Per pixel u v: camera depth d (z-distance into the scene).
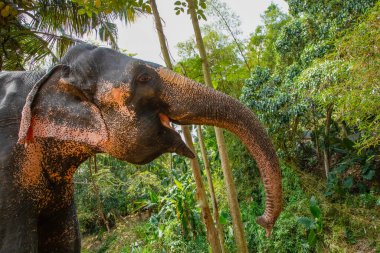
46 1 8.02
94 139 2.06
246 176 10.38
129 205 16.58
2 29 7.66
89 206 16.23
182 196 10.16
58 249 2.36
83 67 2.09
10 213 1.99
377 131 5.83
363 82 5.21
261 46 13.84
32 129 2.09
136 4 4.33
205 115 2.08
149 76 2.09
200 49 4.56
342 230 7.80
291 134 10.22
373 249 7.29
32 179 2.09
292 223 8.42
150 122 2.07
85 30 8.70
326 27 8.52
